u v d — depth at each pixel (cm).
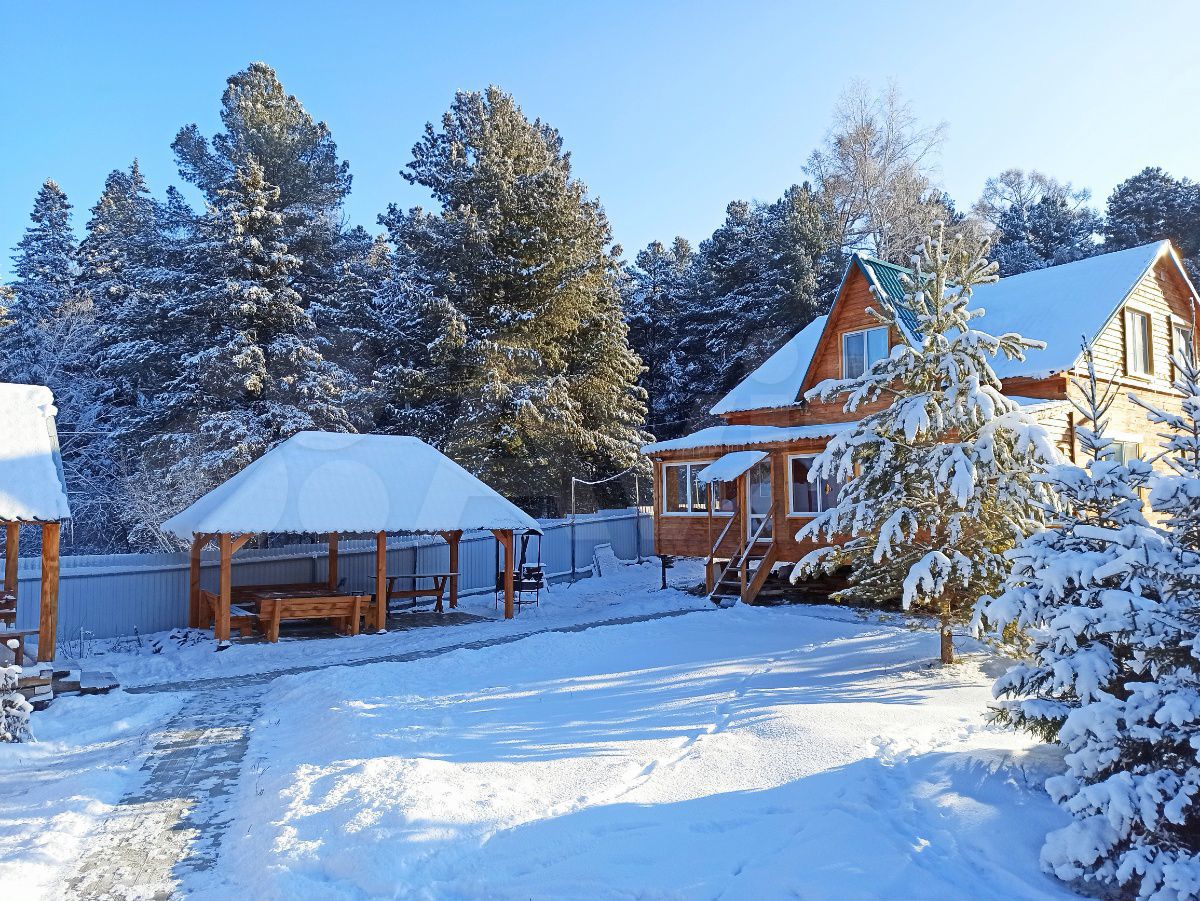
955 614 1272
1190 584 612
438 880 561
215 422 3041
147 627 2114
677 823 627
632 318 5331
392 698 1165
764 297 4547
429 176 4181
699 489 2628
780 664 1307
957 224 4494
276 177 3816
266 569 2356
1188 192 4822
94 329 3722
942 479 1170
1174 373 2266
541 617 2250
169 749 989
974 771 723
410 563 2717
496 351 3384
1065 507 809
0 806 798
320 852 616
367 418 3628
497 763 810
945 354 1232
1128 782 556
